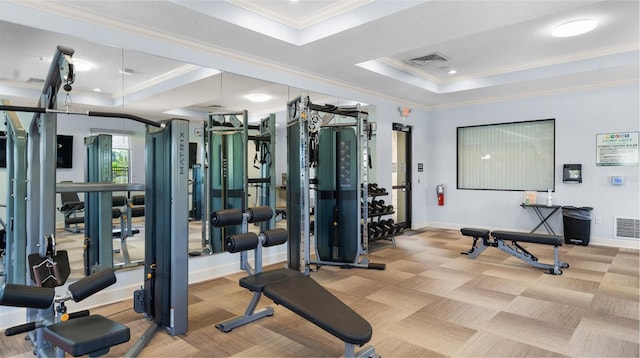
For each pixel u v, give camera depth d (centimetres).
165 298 284
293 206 445
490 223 692
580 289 375
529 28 402
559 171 616
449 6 306
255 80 449
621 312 315
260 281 275
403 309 326
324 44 392
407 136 734
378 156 640
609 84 564
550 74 523
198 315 318
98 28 323
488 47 466
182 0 302
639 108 545
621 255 516
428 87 609
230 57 420
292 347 261
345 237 487
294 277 286
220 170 449
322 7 360
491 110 685
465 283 398
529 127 648
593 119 583
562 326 288
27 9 289
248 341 270
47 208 236
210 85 417
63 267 236
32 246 249
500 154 680
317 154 484
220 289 387
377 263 480
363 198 481
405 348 256
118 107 359
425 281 406
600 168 580
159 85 379
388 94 638
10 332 195
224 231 451
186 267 283
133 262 371
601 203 580
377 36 370
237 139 459
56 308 207
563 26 392
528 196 641
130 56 352
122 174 366
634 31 413
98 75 342
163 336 278
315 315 224
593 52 484
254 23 356
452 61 526
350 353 217
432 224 764
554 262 445
